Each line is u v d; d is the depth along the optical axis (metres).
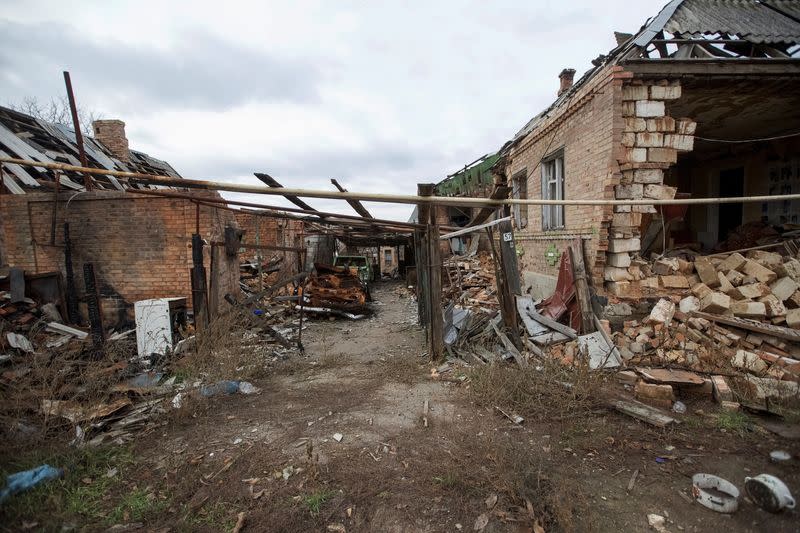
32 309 6.84
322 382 5.37
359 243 21.59
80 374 4.59
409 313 11.70
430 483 2.98
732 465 3.16
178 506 2.79
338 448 3.53
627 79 5.99
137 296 7.69
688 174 11.31
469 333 6.80
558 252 8.09
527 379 4.65
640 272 6.37
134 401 4.58
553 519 2.58
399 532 2.53
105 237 7.64
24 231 7.62
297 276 7.27
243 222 13.73
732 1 7.58
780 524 2.49
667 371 4.77
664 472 3.10
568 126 7.60
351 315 10.57
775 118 7.77
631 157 6.12
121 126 14.40
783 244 6.44
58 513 2.60
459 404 4.46
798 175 8.53
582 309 5.89
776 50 6.40
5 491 2.67
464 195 19.20
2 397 3.79
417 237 9.06
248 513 2.71
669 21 6.74
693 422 3.83
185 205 7.50
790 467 3.08
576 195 7.29
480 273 13.44
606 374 4.91
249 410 4.42
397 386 5.11
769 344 5.07
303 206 5.76
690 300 5.86
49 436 3.54
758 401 4.11
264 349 6.65
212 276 6.70
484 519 2.60
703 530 2.49
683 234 11.27
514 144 10.77
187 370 5.32
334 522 2.63
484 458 3.26
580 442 3.51
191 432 3.88
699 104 7.03
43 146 11.06
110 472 3.19
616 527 2.53
